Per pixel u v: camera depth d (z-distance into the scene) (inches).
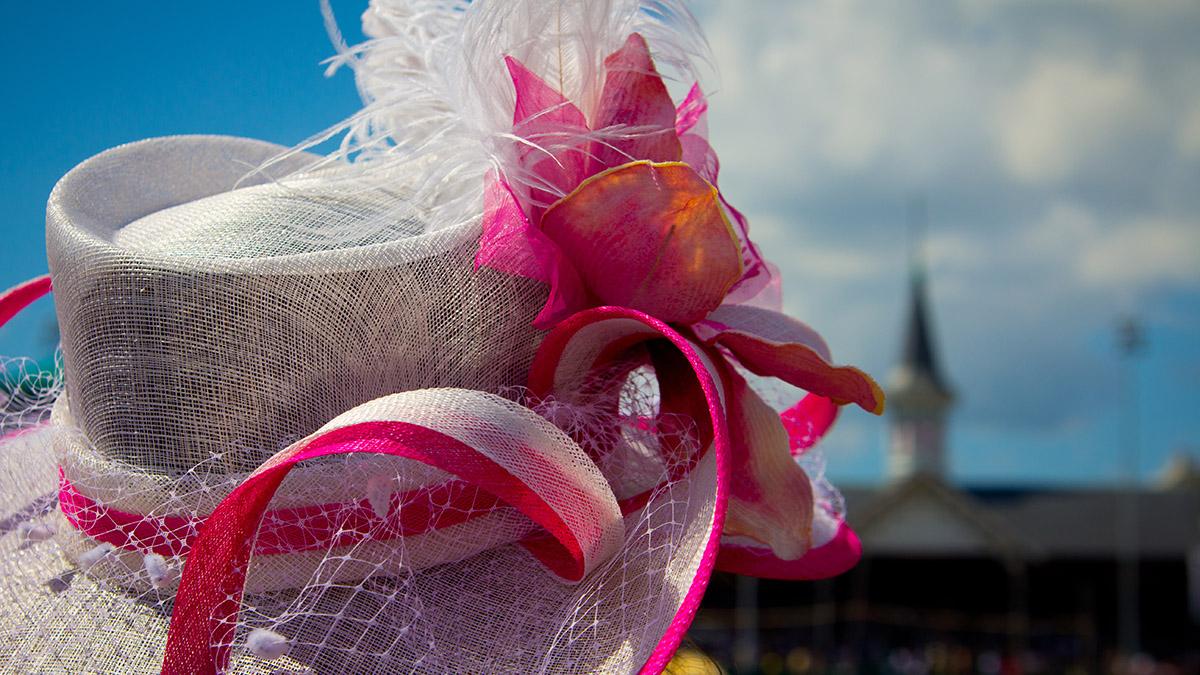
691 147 30.5
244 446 28.5
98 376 28.9
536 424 27.6
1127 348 799.7
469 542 28.6
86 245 29.1
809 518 29.9
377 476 28.1
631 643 27.5
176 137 33.2
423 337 28.8
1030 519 911.0
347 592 28.3
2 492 30.7
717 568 32.8
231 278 28.5
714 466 28.2
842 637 768.3
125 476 28.4
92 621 28.6
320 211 29.7
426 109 30.1
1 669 28.5
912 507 831.7
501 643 28.1
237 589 26.9
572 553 27.8
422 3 30.8
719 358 29.8
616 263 28.5
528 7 28.9
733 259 28.1
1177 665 827.4
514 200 28.5
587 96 29.3
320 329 28.5
